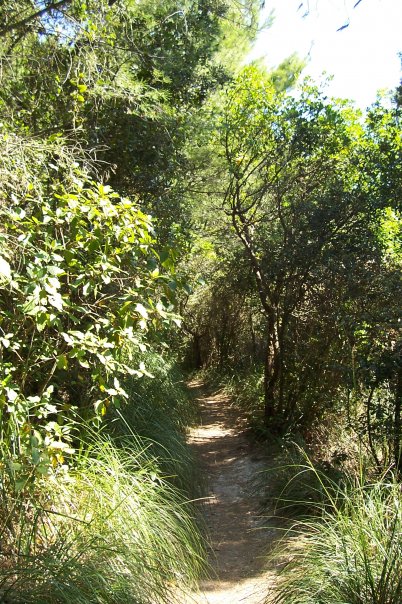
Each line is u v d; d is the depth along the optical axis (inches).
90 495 194.1
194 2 375.6
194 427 425.4
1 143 202.2
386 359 251.3
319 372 340.2
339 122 392.2
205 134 384.5
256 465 340.8
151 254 217.3
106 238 201.3
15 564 158.2
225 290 590.2
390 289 274.8
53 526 178.9
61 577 150.5
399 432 254.4
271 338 396.2
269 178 415.8
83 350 192.2
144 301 206.4
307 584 161.9
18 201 197.3
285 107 402.9
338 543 170.6
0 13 280.2
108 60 317.1
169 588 184.1
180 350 751.7
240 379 557.9
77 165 211.6
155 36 382.6
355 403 297.6
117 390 215.2
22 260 196.4
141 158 349.7
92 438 230.7
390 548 158.7
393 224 361.4
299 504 257.8
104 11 309.6
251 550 237.5
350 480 239.0
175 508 224.1
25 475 177.3
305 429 351.3
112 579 161.0
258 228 413.1
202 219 456.4
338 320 291.4
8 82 287.7
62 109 304.0
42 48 296.0
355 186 364.5
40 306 177.2
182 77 399.2
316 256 339.6
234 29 427.8
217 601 193.9
